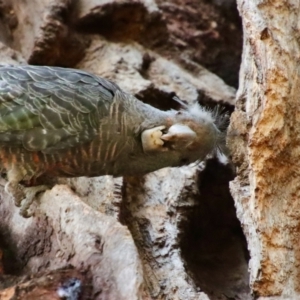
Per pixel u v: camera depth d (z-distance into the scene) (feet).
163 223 27.40
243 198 22.35
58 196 23.41
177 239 26.86
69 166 22.44
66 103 21.74
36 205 23.98
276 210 21.39
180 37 40.01
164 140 21.95
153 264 25.52
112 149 22.21
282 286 20.62
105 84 22.68
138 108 22.63
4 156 22.02
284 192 21.67
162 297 23.72
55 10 33.58
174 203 28.27
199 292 24.13
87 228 21.81
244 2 23.63
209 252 30.09
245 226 22.02
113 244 20.70
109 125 21.97
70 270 20.99
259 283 20.75
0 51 32.22
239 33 40.73
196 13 40.47
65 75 22.48
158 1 40.47
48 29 33.19
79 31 35.17
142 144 22.26
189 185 28.99
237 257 30.01
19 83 21.84
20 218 24.73
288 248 21.04
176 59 38.52
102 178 27.09
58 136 21.53
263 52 22.16
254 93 22.75
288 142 21.50
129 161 22.72
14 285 21.20
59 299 19.90
